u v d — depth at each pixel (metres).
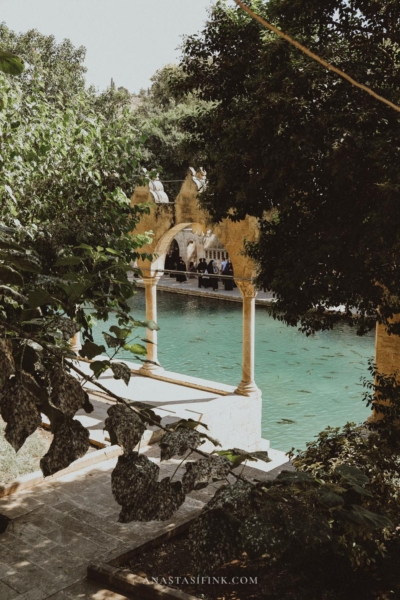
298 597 5.76
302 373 18.78
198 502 8.55
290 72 7.40
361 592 5.82
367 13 7.57
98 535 7.58
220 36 8.56
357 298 8.03
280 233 8.54
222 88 8.66
